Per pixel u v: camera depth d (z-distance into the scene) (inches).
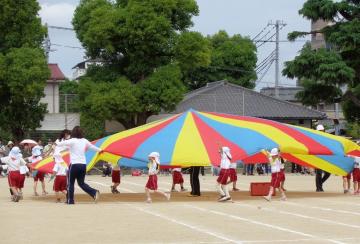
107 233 554.3
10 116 1952.5
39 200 911.7
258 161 1130.0
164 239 518.3
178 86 1934.1
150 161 876.0
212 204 848.9
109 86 1894.7
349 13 1788.9
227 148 888.9
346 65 1718.8
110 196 994.7
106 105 1857.8
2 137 2000.5
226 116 1040.8
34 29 1940.2
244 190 1127.0
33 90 1827.0
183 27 2038.6
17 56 1820.9
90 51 2018.9
